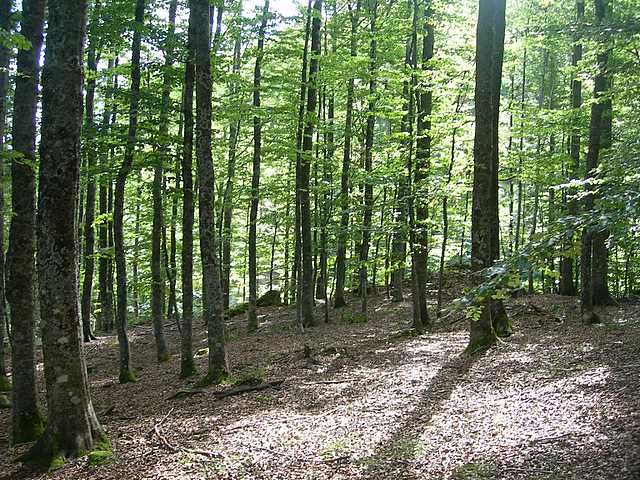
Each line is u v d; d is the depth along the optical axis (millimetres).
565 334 12172
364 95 17109
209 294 12016
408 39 19141
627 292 22109
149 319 30703
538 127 17578
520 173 17812
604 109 14000
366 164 19469
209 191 11875
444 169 16703
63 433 7383
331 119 21734
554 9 19062
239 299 42250
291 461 6629
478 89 11453
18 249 9055
